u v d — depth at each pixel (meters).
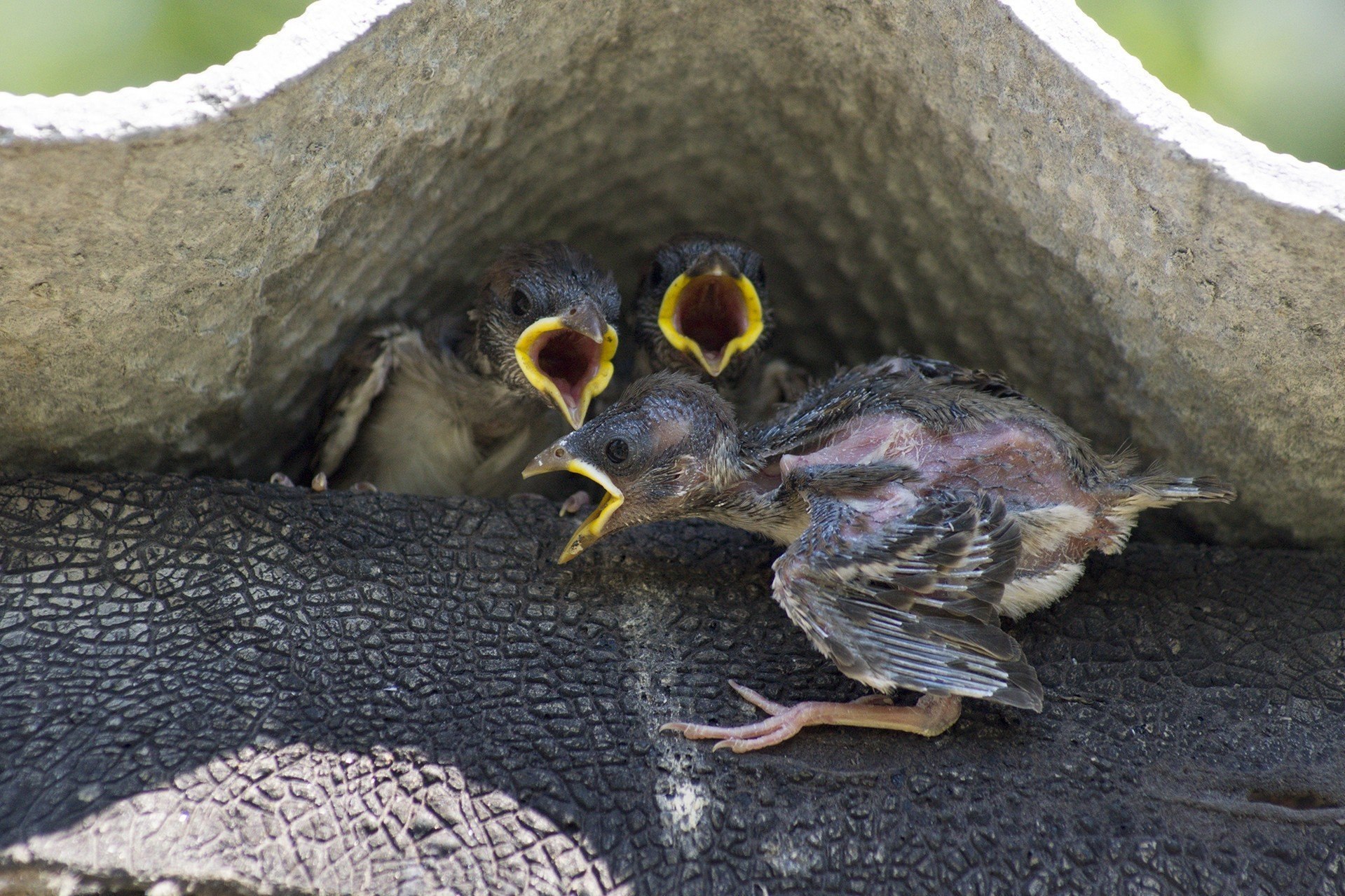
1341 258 1.74
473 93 1.77
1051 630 1.77
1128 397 1.78
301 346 1.79
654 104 1.80
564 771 1.75
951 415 1.77
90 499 1.77
